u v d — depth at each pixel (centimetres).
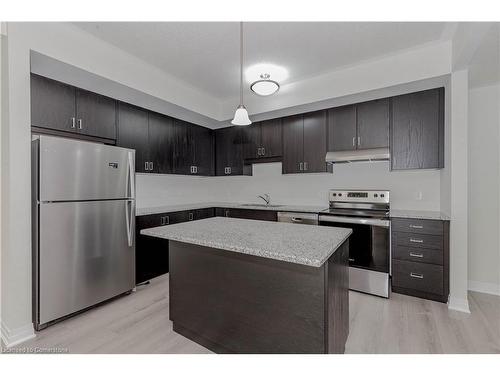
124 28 221
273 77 312
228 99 390
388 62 266
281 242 146
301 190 404
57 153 215
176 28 220
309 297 137
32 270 207
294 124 371
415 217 259
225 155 446
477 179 286
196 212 386
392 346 185
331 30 222
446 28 219
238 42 240
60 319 222
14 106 194
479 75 255
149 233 179
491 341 190
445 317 226
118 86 262
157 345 188
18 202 196
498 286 277
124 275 268
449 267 247
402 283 268
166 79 309
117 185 262
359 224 284
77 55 222
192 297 190
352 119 322
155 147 348
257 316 156
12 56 192
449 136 251
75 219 227
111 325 216
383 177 336
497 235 278
